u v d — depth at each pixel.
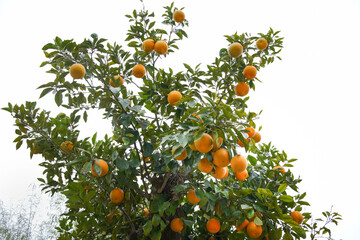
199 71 3.04
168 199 2.75
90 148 2.58
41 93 2.52
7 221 3.63
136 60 3.16
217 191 2.53
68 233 2.84
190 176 3.06
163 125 2.93
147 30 3.38
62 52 2.47
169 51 3.50
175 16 3.48
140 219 2.90
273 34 3.26
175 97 2.62
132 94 3.22
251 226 2.46
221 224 2.76
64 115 3.13
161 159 2.86
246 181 3.11
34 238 3.73
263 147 3.59
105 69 2.83
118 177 2.58
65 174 2.86
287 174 3.12
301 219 2.82
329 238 3.38
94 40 2.58
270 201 2.52
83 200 2.41
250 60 3.11
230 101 3.11
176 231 2.64
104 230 2.72
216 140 1.85
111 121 2.93
